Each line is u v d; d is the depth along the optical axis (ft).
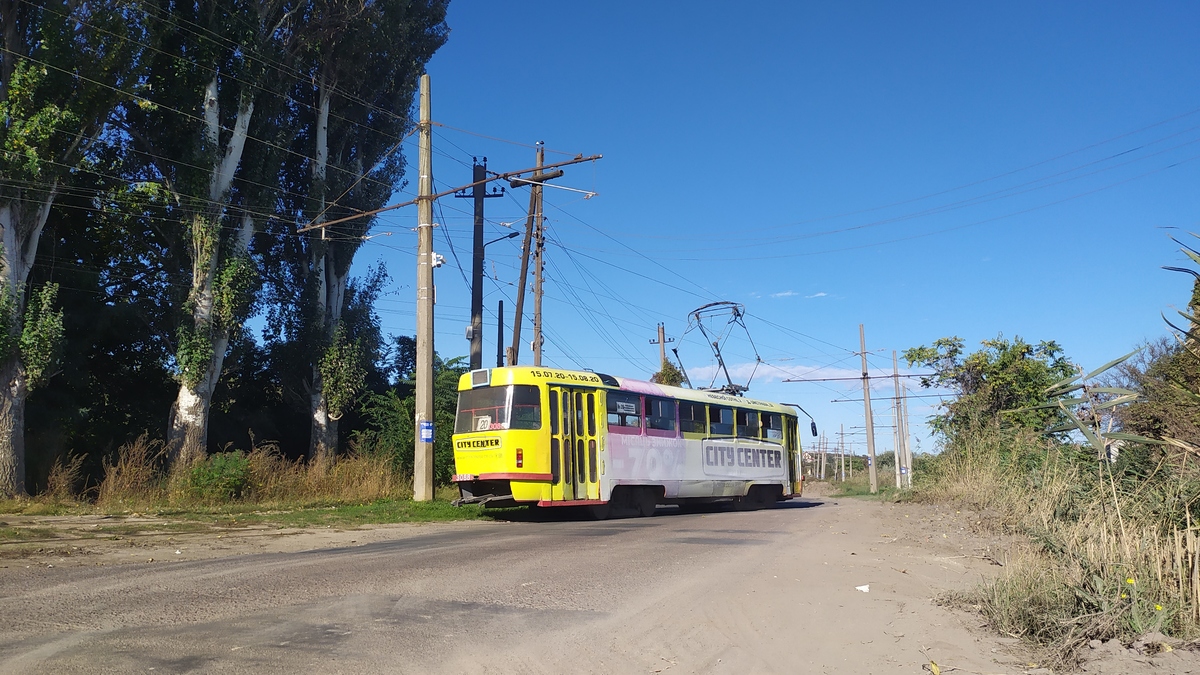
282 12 88.12
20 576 27.27
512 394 58.49
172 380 90.68
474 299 85.61
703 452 73.82
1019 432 57.88
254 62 82.23
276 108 87.66
